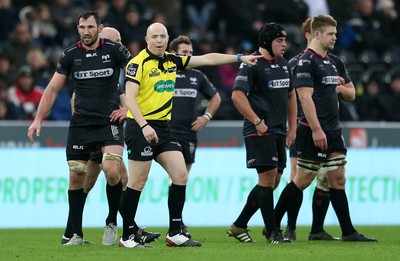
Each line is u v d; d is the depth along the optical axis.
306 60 36.88
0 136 52.25
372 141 55.66
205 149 52.31
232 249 32.88
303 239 40.16
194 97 42.25
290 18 74.25
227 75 64.00
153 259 29.17
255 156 36.03
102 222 50.91
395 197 54.06
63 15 67.50
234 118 62.34
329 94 37.28
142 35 64.88
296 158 40.53
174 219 33.38
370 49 72.19
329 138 37.31
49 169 51.34
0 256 31.02
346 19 75.50
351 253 31.72
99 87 33.94
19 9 70.00
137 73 32.09
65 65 34.03
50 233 45.62
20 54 61.69
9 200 50.84
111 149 33.81
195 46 64.62
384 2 77.06
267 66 36.19
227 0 72.44
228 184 52.50
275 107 36.22
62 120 58.16
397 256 30.81
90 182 35.69
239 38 70.31
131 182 32.88
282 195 38.47
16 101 57.91
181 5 75.50
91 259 29.39
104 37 36.50
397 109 64.38
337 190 37.84
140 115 31.69
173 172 32.88
